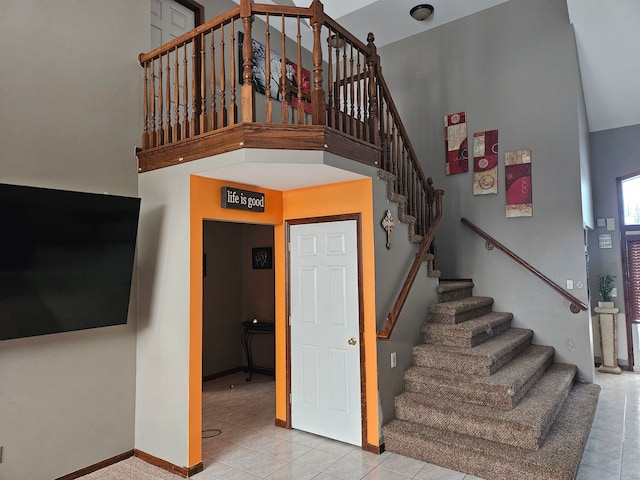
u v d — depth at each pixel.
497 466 2.88
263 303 6.18
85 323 3.02
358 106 3.49
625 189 5.96
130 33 3.59
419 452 3.24
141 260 3.51
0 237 2.54
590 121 6.01
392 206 3.81
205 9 4.54
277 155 2.87
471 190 5.44
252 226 6.35
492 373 3.64
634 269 5.83
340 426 3.63
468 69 5.55
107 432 3.26
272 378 5.88
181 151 3.23
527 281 5.01
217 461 3.28
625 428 3.80
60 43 3.11
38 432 2.88
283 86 2.95
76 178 3.16
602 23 4.58
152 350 3.37
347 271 3.63
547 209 4.92
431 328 4.08
